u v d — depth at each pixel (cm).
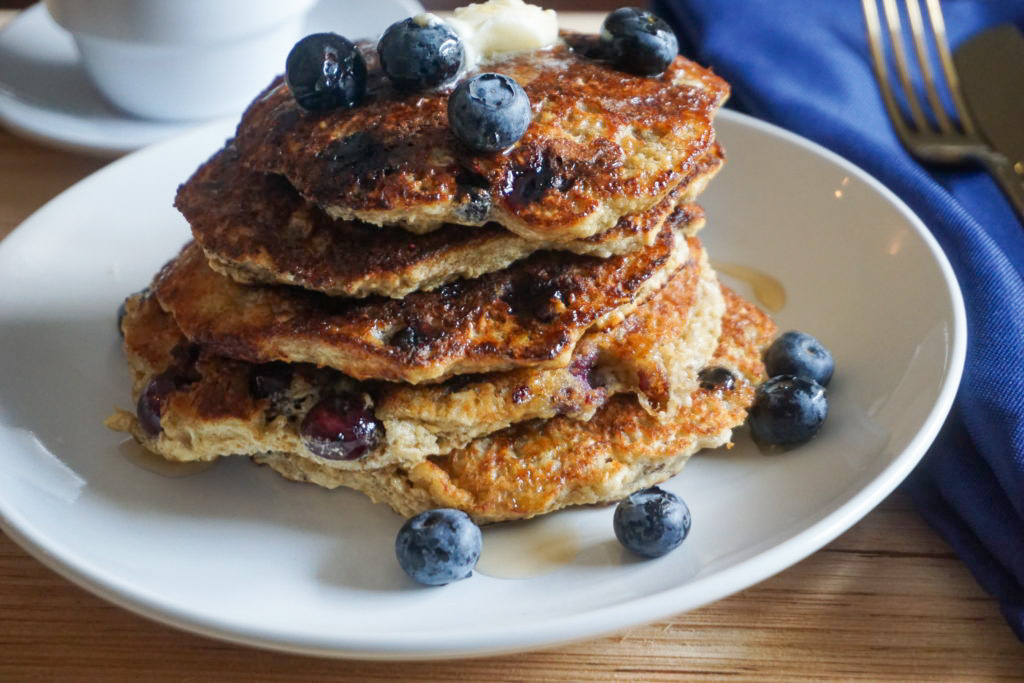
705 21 48
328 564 33
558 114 34
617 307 34
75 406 36
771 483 34
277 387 34
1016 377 35
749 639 33
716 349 37
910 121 45
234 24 48
